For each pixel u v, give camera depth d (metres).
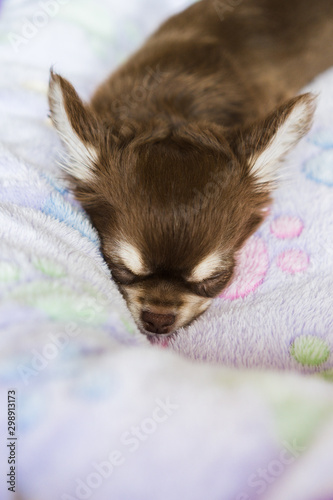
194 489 0.24
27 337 0.26
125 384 0.25
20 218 0.31
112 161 0.32
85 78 0.45
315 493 0.23
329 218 0.36
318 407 0.25
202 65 0.38
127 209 0.32
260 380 0.26
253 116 0.38
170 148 0.32
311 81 0.45
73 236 0.32
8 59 0.45
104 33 0.48
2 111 0.39
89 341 0.26
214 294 0.33
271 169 0.34
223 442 0.24
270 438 0.24
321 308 0.32
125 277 0.33
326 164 0.38
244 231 0.34
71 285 0.29
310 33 0.43
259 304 0.32
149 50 0.40
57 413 0.24
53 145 0.36
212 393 0.25
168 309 0.32
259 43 0.41
